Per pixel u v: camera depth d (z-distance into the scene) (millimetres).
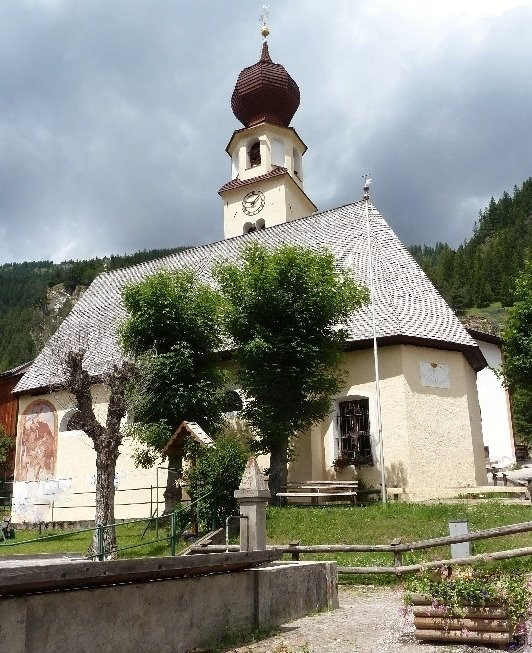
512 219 144250
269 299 19656
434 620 7703
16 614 5672
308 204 39469
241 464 16453
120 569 6285
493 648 7418
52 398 28406
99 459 16422
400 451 21219
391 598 10938
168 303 20594
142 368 18328
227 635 8172
